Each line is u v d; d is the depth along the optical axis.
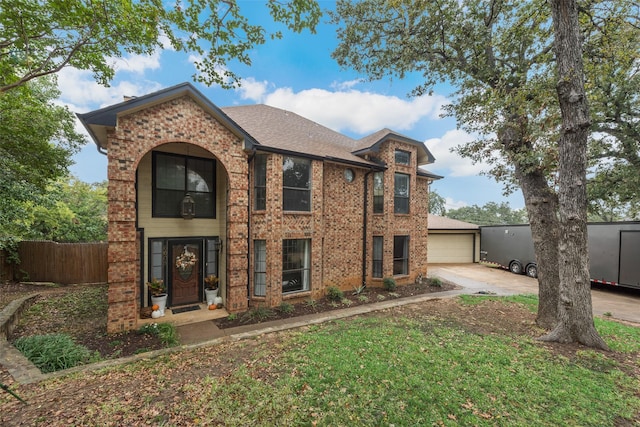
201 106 7.55
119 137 6.46
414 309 8.59
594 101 7.59
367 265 11.84
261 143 8.79
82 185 17.44
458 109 7.90
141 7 5.23
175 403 3.47
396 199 12.25
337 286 10.92
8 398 3.60
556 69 6.38
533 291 11.97
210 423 3.11
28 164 9.45
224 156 7.95
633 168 11.44
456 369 4.49
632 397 3.85
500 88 7.09
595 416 3.40
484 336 6.11
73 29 5.53
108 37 5.78
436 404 3.55
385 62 9.08
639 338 6.23
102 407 3.37
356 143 13.98
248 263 8.80
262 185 9.02
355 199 11.55
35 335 5.98
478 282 13.88
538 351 5.30
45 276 11.87
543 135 6.45
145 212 8.12
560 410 3.51
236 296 8.16
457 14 7.56
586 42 7.37
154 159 8.29
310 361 4.65
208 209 9.25
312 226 9.74
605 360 4.98
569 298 5.84
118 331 6.46
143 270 8.07
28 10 5.08
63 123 9.81
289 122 13.05
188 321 7.54
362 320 7.28
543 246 7.11
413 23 8.07
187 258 8.57
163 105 7.02
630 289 12.54
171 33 5.76
